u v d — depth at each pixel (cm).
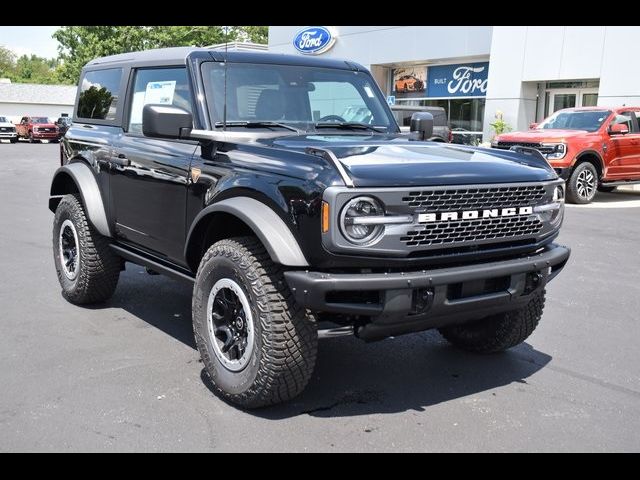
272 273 364
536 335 539
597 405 406
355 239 339
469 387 431
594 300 644
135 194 495
